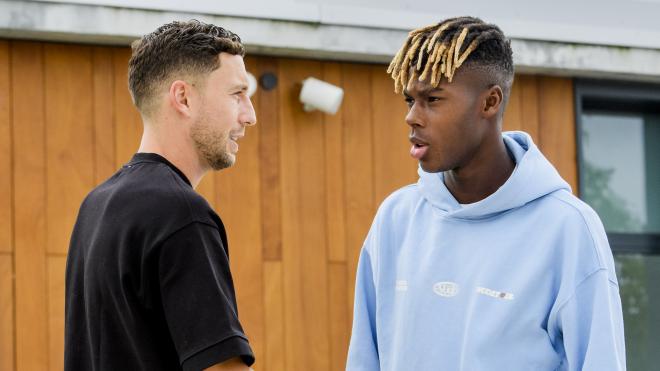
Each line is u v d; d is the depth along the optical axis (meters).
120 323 2.07
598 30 4.64
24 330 4.00
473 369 2.23
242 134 2.26
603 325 2.16
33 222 4.04
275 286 4.31
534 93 4.77
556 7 4.69
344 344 4.39
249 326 4.26
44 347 4.02
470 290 2.29
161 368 2.04
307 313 4.35
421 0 4.47
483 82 2.24
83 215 2.21
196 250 2.03
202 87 2.19
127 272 2.04
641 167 5.12
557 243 2.24
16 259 4.01
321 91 4.25
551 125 4.79
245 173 4.30
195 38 2.20
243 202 4.29
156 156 2.18
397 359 2.34
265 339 4.28
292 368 4.31
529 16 4.63
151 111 2.21
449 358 2.28
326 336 4.37
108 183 2.21
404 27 4.36
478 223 2.33
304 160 4.39
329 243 4.40
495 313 2.24
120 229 2.06
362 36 4.29
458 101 2.22
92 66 4.15
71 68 4.12
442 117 2.23
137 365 2.05
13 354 3.98
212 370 2.00
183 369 2.01
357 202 4.45
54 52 4.11
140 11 4.00
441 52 2.20
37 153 4.06
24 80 4.06
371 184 4.48
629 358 5.01
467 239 2.33
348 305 4.41
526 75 4.75
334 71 4.46
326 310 4.38
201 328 2.00
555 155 4.79
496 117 2.29
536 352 2.21
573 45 4.61
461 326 2.28
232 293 2.08
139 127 4.19
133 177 2.13
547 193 2.29
